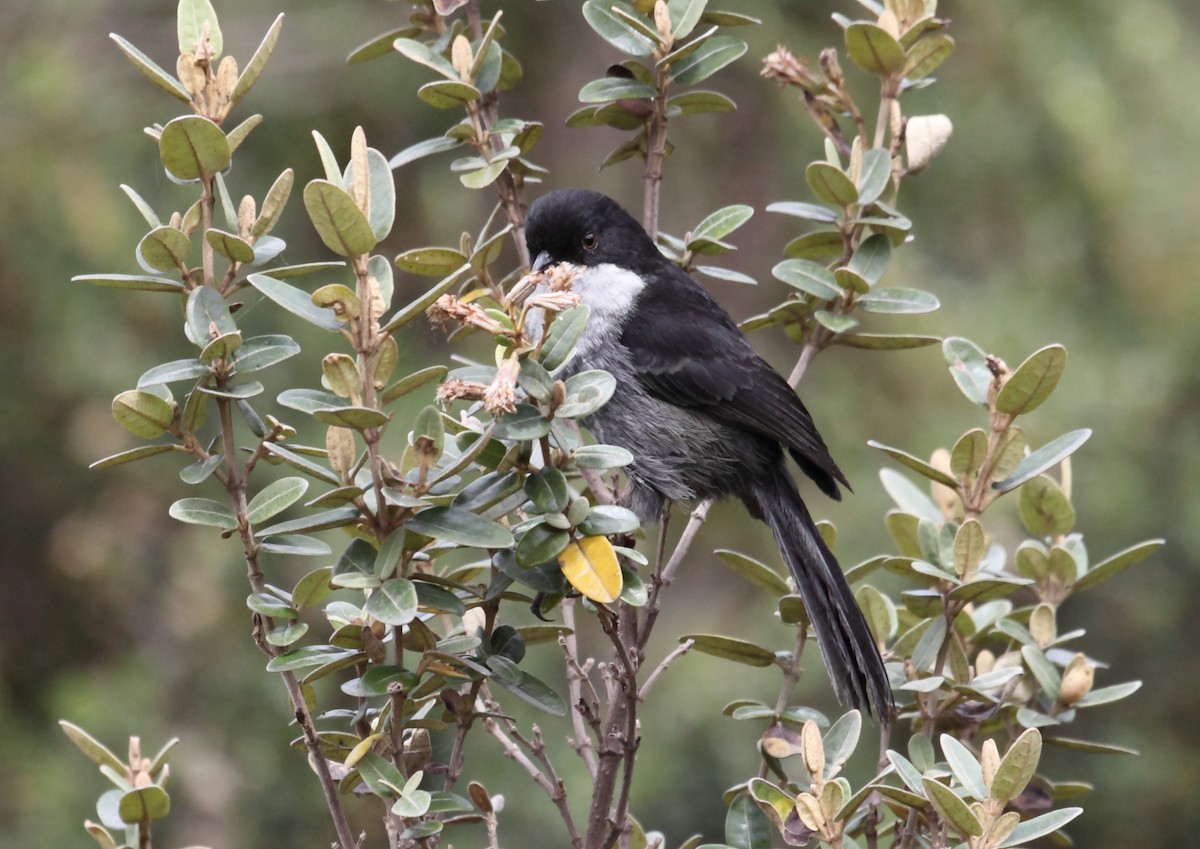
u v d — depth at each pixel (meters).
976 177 14.63
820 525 7.63
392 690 4.51
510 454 4.73
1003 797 4.48
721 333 7.93
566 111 14.96
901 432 13.67
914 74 6.93
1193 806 13.48
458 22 7.08
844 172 6.68
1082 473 13.93
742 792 5.49
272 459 4.72
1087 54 15.05
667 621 13.72
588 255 7.97
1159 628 14.01
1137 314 14.74
